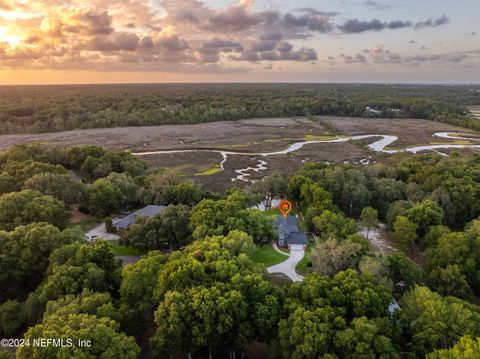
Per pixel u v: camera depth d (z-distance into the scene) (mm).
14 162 110562
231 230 67875
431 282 60594
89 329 37469
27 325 51281
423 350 40250
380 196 98688
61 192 87938
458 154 146250
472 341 35500
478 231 69250
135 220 76938
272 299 45375
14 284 57469
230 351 46219
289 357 40875
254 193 104438
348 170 108312
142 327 47875
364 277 49125
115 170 122500
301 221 92750
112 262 56938
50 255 56344
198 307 43156
